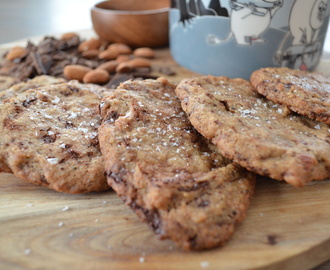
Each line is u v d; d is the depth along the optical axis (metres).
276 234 0.22
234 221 0.22
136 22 0.41
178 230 0.21
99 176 0.24
